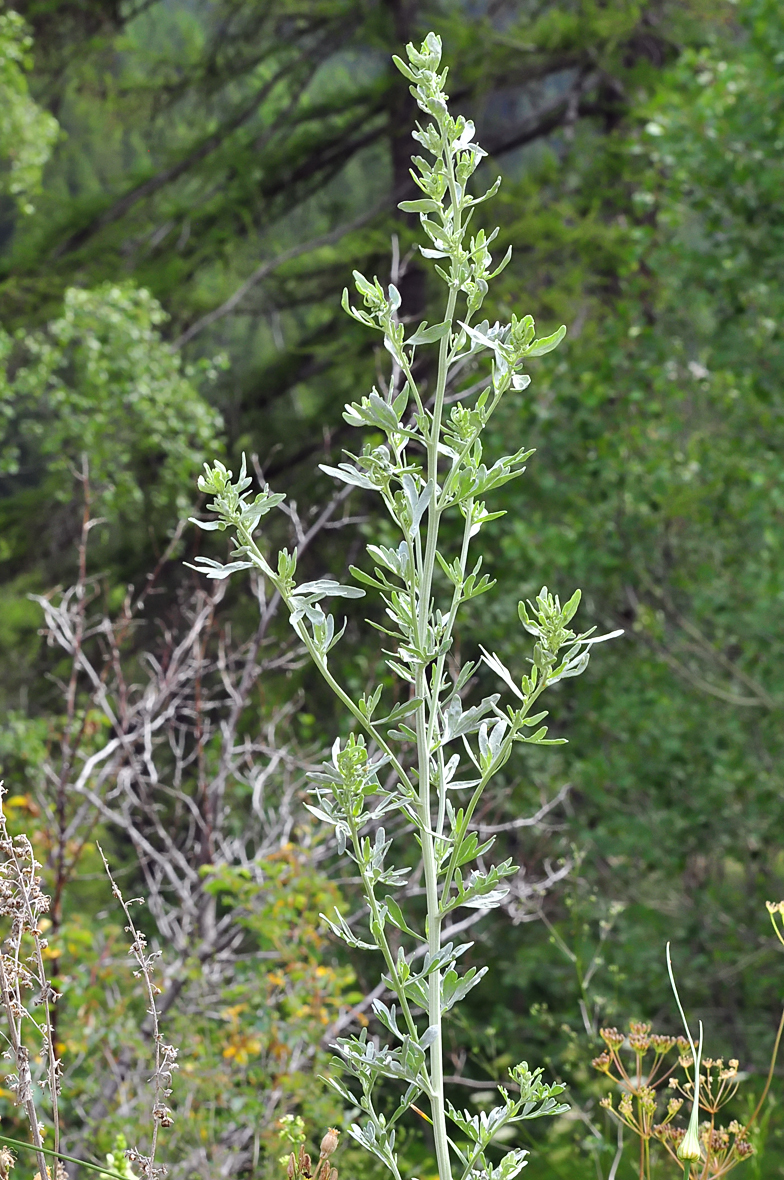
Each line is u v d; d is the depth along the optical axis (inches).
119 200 432.8
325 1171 57.7
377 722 49.1
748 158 276.4
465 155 49.4
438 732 49.9
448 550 292.7
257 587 173.5
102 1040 137.9
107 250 417.7
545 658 48.0
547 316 352.8
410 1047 48.6
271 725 175.8
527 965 275.1
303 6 414.6
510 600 277.3
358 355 380.5
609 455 283.7
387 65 401.7
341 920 50.1
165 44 444.8
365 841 50.5
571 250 364.5
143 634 369.1
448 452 49.7
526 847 262.4
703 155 276.4
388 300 49.1
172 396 311.0
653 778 284.2
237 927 159.9
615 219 388.8
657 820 278.8
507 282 342.0
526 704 48.7
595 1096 134.3
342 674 306.2
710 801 283.9
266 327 467.2
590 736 303.3
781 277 279.7
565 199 385.1
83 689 356.5
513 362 49.6
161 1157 121.4
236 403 413.4
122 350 311.7
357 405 48.9
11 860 55.2
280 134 441.7
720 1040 290.2
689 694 296.7
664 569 295.0
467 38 378.0
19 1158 112.7
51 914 140.7
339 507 374.9
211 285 435.2
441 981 50.3
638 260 328.8
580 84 419.8
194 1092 126.9
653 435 295.4
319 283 426.0
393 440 49.6
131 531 382.6
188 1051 128.6
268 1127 124.9
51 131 334.0
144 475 361.7
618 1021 268.1
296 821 168.7
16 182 343.3
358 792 49.3
